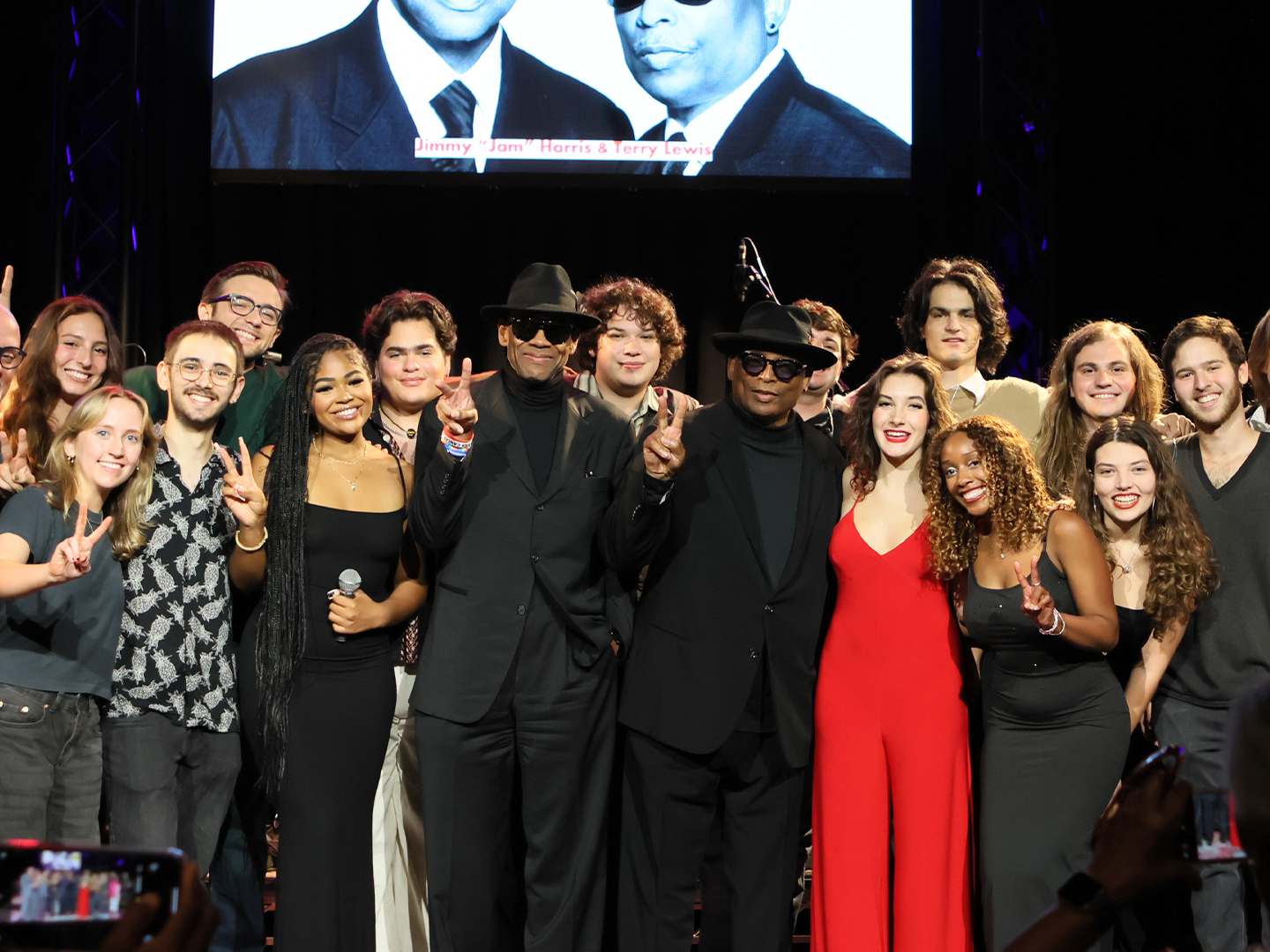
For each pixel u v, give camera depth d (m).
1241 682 2.79
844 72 5.73
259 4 5.69
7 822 2.35
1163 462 2.77
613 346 3.47
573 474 2.73
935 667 2.70
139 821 2.50
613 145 5.68
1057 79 5.89
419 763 2.67
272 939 3.21
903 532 2.76
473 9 5.65
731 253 6.16
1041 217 5.87
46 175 5.76
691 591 2.75
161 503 2.60
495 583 2.66
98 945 0.74
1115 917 0.76
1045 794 2.57
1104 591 2.56
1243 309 5.98
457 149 5.67
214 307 3.57
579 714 2.69
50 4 5.68
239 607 2.80
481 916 2.66
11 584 2.22
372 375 3.09
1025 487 2.60
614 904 3.03
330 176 5.68
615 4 5.67
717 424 2.86
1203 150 5.96
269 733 2.63
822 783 2.74
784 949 2.77
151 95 5.92
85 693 2.46
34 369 3.09
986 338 3.50
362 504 2.72
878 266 6.16
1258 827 0.71
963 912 2.68
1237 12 5.92
